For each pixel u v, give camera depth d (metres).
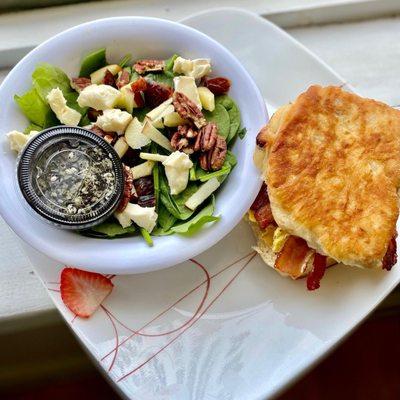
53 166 0.26
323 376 0.42
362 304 0.29
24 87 0.28
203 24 0.33
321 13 0.36
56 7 0.34
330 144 0.28
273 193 0.27
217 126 0.29
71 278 0.28
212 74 0.30
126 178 0.28
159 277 0.29
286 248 0.28
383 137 0.28
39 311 0.30
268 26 0.33
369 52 0.36
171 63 0.30
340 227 0.27
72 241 0.27
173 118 0.29
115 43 0.30
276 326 0.28
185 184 0.28
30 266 0.31
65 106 0.28
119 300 0.28
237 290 0.29
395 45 0.36
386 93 0.35
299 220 0.27
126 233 0.28
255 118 0.29
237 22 0.33
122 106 0.29
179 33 0.30
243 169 0.29
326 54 0.36
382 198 0.27
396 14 0.37
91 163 0.27
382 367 0.42
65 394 0.41
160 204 0.28
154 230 0.28
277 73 0.33
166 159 0.28
